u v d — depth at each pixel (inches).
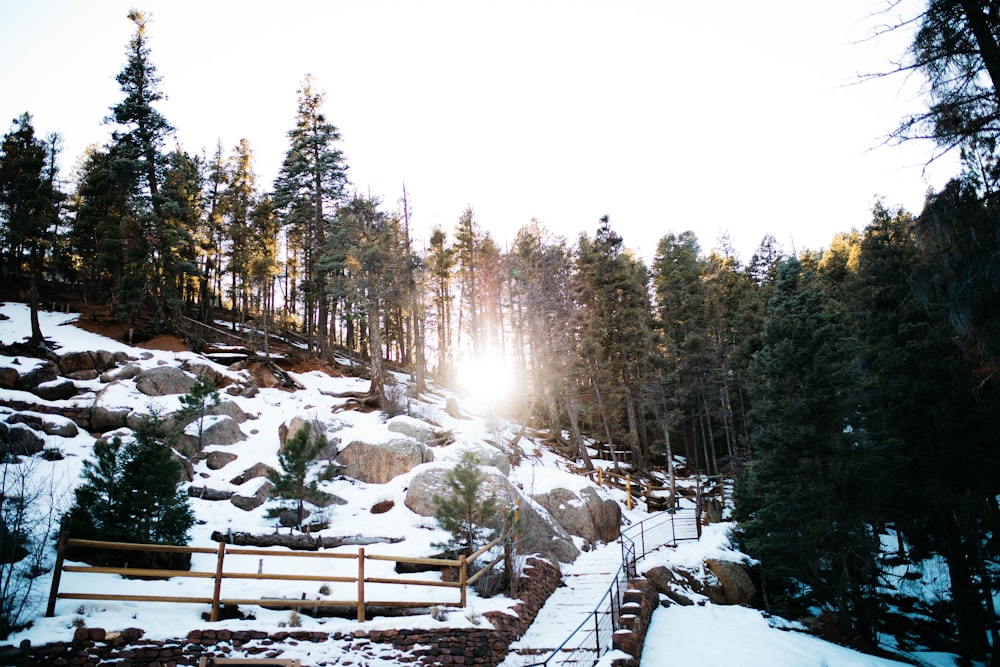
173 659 383.2
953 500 742.5
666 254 1921.8
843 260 1521.9
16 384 900.0
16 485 562.6
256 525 668.1
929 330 797.2
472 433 1205.1
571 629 580.1
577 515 890.1
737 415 1583.4
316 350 1795.0
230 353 1343.5
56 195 1220.5
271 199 1815.9
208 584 478.9
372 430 908.0
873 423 794.2
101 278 1501.0
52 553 484.1
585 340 1444.4
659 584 758.5
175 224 1418.6
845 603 736.3
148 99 1487.5
